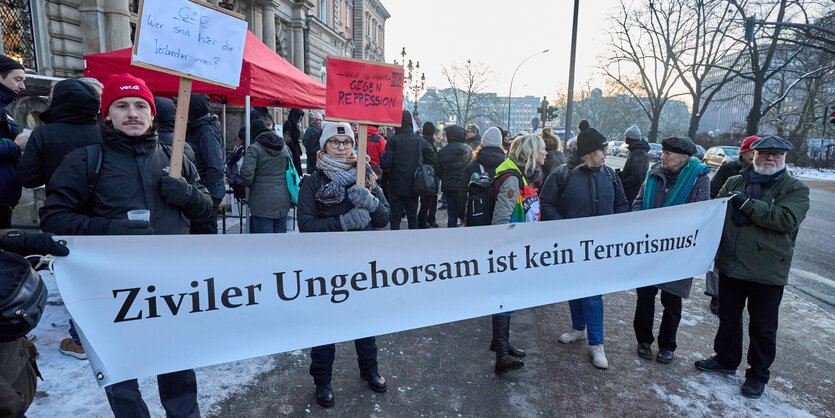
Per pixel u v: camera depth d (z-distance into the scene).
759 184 3.05
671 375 3.32
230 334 2.02
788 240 2.90
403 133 6.29
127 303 1.81
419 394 2.95
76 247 1.71
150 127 2.09
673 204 3.32
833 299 5.35
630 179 5.36
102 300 1.77
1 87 2.77
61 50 8.70
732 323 3.24
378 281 2.32
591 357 3.50
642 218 2.97
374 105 2.51
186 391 2.13
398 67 2.52
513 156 3.45
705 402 2.98
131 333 1.83
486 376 3.21
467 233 2.51
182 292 1.91
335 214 2.59
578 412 2.82
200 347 1.97
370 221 2.71
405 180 6.35
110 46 9.26
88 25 8.99
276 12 18.39
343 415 2.68
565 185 3.48
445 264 2.48
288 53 19.98
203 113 4.06
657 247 3.03
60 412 2.47
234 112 10.65
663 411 2.87
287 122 7.67
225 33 2.21
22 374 1.64
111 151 1.98
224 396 2.81
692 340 3.95
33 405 2.51
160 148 2.15
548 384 3.14
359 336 2.30
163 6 2.01
